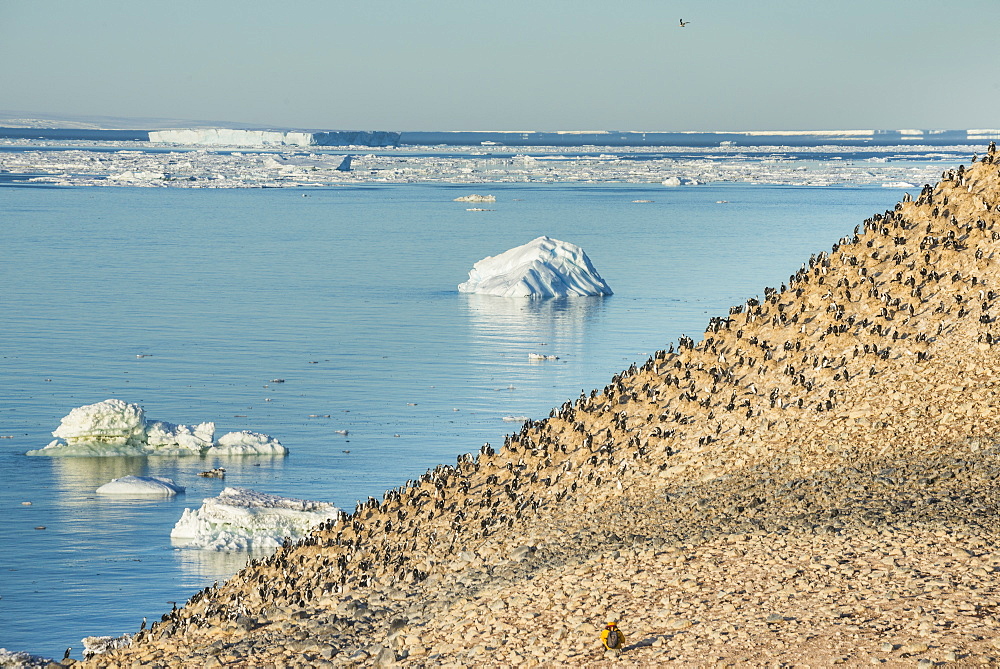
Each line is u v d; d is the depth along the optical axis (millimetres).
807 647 45531
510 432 179500
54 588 114250
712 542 60281
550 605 56719
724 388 83062
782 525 60906
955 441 68875
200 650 63312
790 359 83125
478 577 65125
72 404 198750
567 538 67875
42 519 137375
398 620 60781
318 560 76812
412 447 170875
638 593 55312
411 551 73562
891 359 78812
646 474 75000
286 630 64562
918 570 51844
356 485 152000
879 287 85812
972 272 83125
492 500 78188
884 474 66250
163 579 117312
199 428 173875
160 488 148625
